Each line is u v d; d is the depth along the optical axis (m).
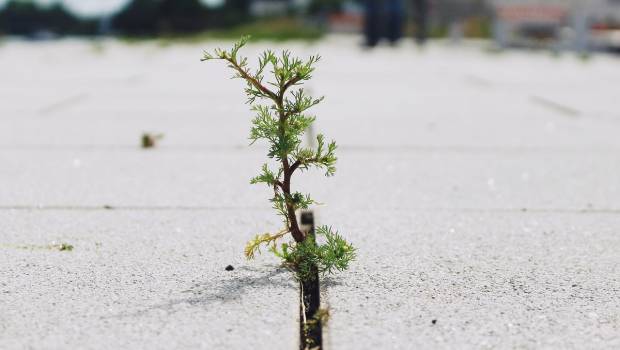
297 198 1.99
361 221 2.55
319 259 1.97
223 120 5.30
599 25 25.97
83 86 8.32
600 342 1.58
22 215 2.61
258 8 62.47
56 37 61.78
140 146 4.14
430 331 1.62
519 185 3.19
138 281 1.92
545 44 25.25
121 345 1.53
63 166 3.53
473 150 4.09
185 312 1.70
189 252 2.18
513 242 2.33
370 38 24.00
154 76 10.12
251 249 2.04
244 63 1.85
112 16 64.62
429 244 2.28
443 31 38.31
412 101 6.89
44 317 1.68
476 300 1.81
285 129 1.89
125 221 2.53
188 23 58.22
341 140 4.37
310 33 39.53
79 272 1.99
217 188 3.06
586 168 3.59
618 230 2.49
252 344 1.53
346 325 1.64
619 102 6.91
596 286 1.93
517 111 6.11
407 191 3.04
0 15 80.50
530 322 1.68
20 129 4.77
